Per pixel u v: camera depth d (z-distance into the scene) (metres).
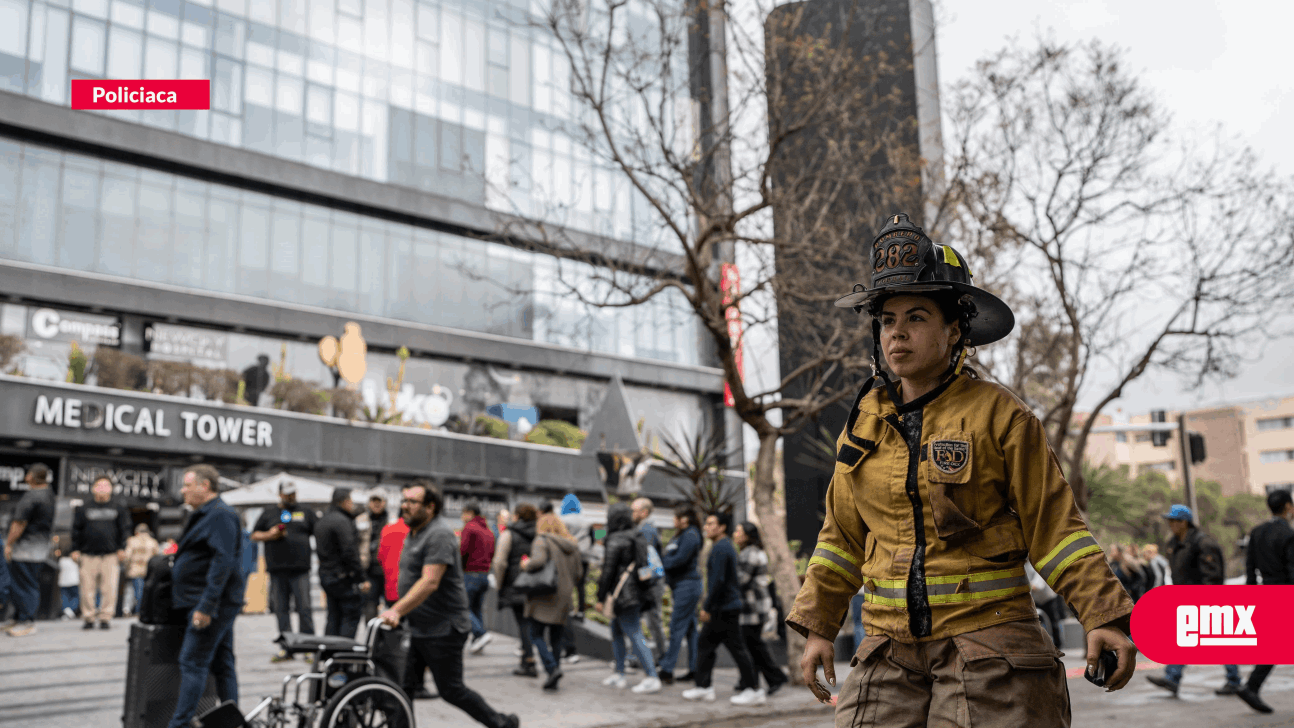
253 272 25.84
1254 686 8.46
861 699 2.27
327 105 27.78
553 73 32.91
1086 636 2.00
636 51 12.17
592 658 12.31
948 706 2.10
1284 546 8.37
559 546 9.53
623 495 14.57
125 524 14.00
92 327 22.83
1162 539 48.53
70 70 23.23
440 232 29.72
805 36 11.31
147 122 24.22
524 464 29.39
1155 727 7.69
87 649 11.30
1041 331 16.05
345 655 5.48
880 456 2.33
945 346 2.30
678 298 28.52
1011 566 2.18
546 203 14.08
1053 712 2.06
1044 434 2.20
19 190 22.31
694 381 34.88
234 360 25.12
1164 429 21.77
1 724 7.17
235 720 5.29
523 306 31.06
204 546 6.14
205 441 22.91
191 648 5.91
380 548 10.02
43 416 20.47
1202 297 14.23
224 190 25.66
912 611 2.20
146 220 24.14
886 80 14.05
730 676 11.31
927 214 13.70
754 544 9.35
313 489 17.83
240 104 26.05
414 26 29.97
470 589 11.36
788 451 19.47
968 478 2.16
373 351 27.80
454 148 30.16
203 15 25.62
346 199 27.52
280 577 10.50
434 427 28.72
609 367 32.72
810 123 11.55
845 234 12.23
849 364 11.55
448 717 7.96
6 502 20.38
